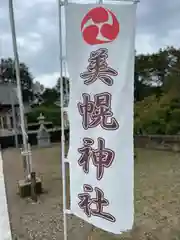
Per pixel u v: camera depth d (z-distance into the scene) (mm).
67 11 2439
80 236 3457
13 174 7000
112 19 2299
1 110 14711
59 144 13250
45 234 3527
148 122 11039
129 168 2365
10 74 21531
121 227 2396
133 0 2273
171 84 11328
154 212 4188
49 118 16953
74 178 2607
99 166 2424
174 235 3441
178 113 10445
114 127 2340
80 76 2469
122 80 2314
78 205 2617
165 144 9875
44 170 7395
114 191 2383
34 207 4559
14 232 3619
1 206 4645
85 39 2412
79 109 2506
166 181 5887
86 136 2482
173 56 11898
